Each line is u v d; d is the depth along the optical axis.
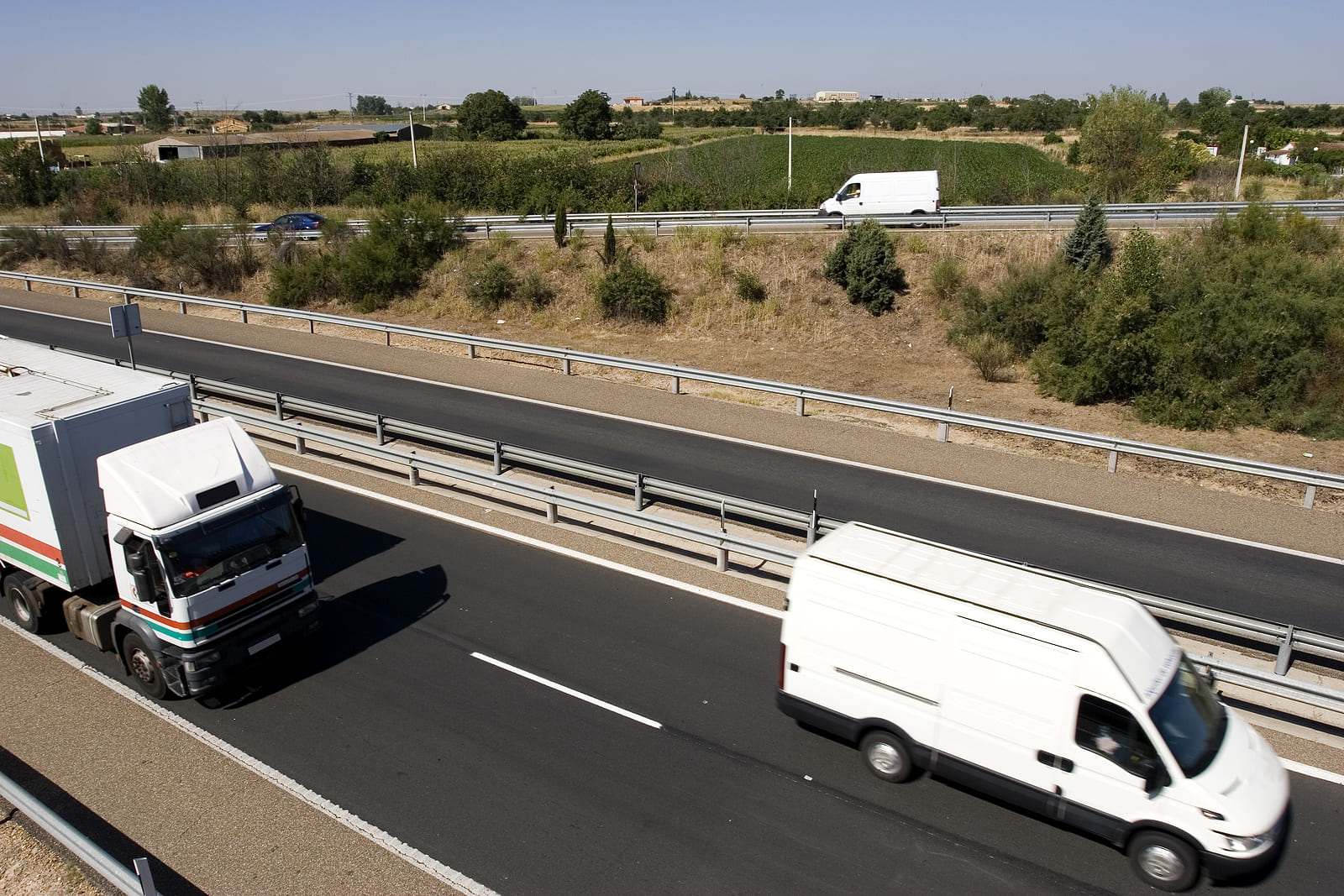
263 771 8.12
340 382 21.86
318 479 15.69
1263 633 9.41
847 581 7.94
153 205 50.53
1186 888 6.71
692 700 9.24
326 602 11.32
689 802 7.71
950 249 27.62
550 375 22.77
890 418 19.73
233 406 18.23
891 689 7.72
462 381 22.09
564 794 7.80
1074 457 17.27
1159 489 15.41
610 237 29.61
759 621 10.88
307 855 7.09
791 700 8.37
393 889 6.74
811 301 27.39
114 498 8.81
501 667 9.86
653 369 21.03
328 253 33.66
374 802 7.71
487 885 6.79
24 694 9.38
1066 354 21.89
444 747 8.48
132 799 7.76
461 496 14.93
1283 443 18.66
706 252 29.39
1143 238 22.31
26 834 7.45
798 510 13.04
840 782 7.99
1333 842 7.23
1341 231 24.78
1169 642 7.44
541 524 13.82
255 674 9.77
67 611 9.99
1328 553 12.92
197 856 7.08
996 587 7.68
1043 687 6.99
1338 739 8.72
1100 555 12.73
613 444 17.36
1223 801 6.52
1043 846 7.23
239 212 44.66
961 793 7.88
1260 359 19.81
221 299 32.59
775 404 20.70
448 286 31.36
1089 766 6.88
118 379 11.00
